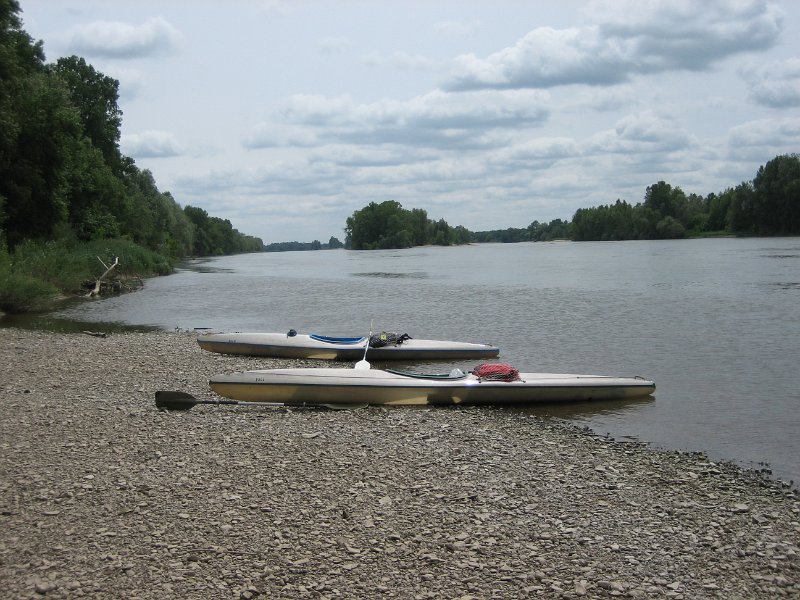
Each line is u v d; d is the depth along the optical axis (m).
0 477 8.82
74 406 12.57
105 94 70.06
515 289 41.78
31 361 17.33
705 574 6.73
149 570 6.48
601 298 34.72
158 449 10.09
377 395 13.62
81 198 55.09
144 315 31.09
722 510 8.37
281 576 6.45
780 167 123.75
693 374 16.70
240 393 13.41
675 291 37.22
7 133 37.78
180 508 7.93
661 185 165.88
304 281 54.31
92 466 9.28
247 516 7.76
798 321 24.75
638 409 13.71
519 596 6.24
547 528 7.70
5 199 38.12
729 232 148.25
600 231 191.38
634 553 7.14
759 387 15.24
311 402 13.45
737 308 28.89
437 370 18.16
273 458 9.81
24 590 6.10
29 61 45.25
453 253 136.75
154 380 15.26
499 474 9.45
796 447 11.19
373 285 48.25
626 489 9.02
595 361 18.53
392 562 6.79
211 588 6.21
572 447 10.88
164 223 93.44
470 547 7.16
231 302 36.88
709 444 11.38
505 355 19.72
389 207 199.38
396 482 9.00
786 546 7.32
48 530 7.30
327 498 8.37
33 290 31.78
